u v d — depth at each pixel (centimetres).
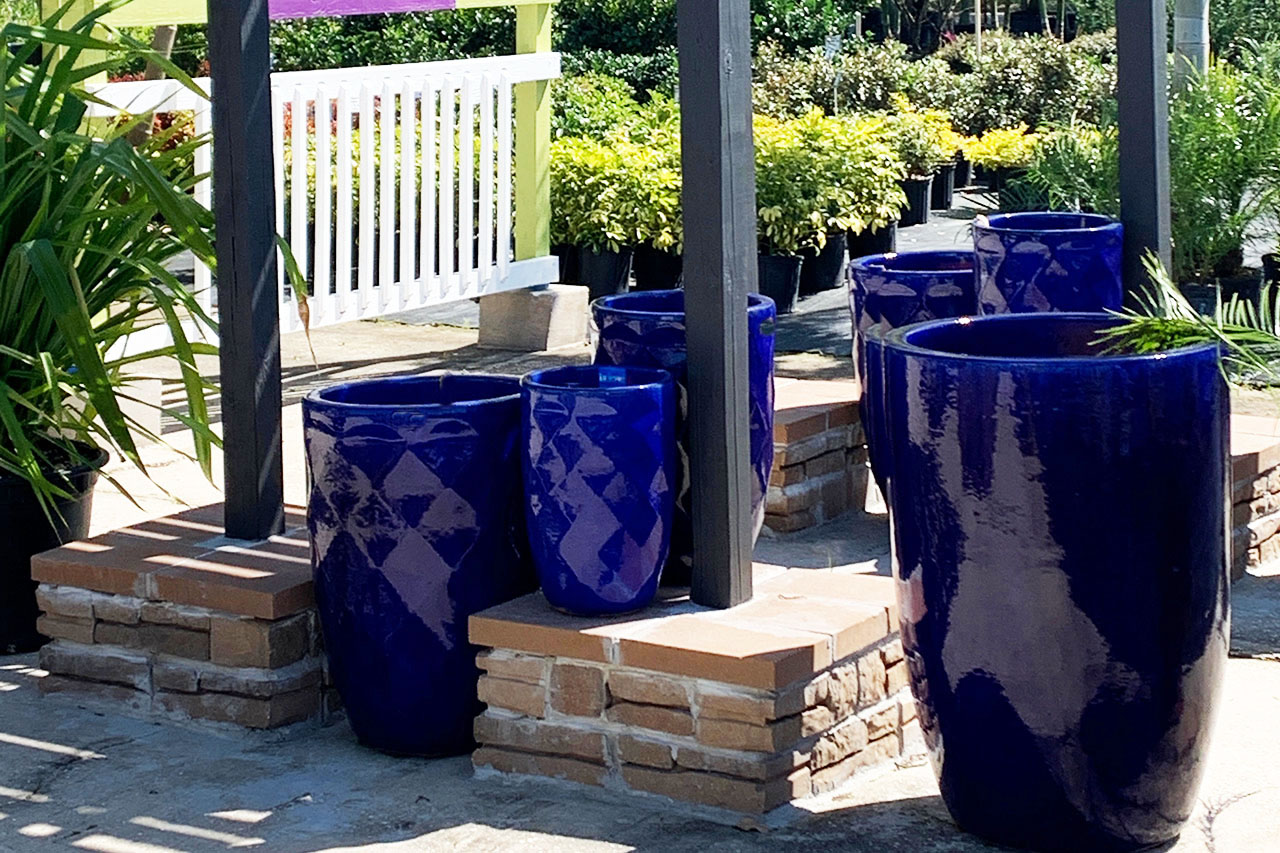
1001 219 513
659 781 340
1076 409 287
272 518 422
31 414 451
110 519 539
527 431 353
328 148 685
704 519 359
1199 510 299
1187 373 293
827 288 1019
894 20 2100
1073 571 293
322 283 691
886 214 1041
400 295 733
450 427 356
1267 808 337
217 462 614
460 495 360
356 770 367
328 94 683
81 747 380
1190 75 869
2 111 416
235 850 325
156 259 458
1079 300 471
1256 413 660
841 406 490
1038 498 291
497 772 359
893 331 328
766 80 1612
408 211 729
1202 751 314
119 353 612
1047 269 469
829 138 1018
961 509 299
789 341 867
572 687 347
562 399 342
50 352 449
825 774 346
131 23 584
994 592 299
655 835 327
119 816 342
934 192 1384
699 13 342
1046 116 1641
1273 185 841
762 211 934
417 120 905
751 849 319
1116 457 288
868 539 470
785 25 1864
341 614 368
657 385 346
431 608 362
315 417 363
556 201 950
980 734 310
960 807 323
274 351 417
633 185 935
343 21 1791
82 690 406
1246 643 437
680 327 377
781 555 452
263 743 383
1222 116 848
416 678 366
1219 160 837
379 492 357
